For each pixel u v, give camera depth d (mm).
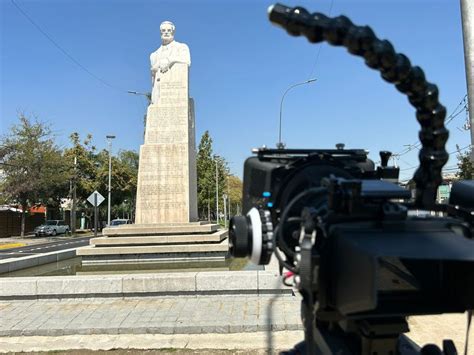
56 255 12797
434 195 1796
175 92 14609
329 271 1502
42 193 38500
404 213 1485
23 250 22641
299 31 1434
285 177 1899
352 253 1333
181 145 14297
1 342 5383
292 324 5492
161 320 5789
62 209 52344
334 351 1896
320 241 1544
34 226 46969
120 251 12172
